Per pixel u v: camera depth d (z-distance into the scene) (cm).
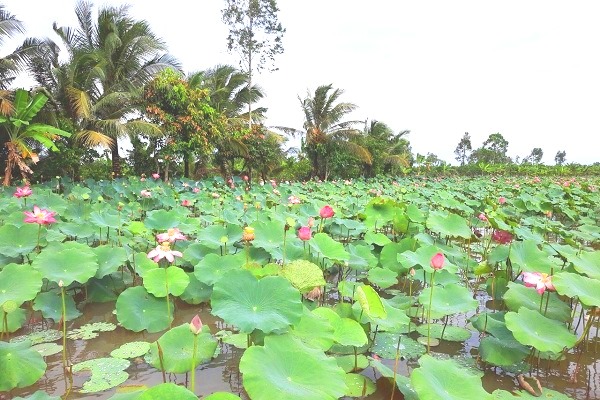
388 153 3086
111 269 421
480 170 4141
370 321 318
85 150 1578
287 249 466
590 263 379
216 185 1669
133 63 1702
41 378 296
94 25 1667
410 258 416
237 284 267
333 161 2484
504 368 323
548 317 348
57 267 380
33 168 1498
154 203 970
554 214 1115
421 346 355
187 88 1747
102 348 347
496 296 449
